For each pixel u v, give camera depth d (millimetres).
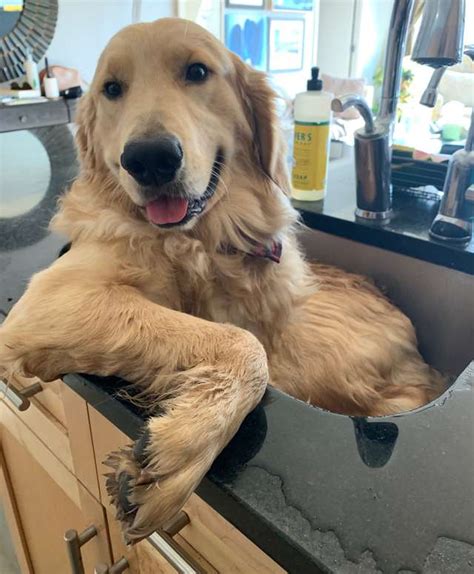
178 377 597
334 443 504
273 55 4277
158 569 714
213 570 592
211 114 851
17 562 1482
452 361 1052
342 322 967
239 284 862
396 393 952
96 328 643
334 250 1178
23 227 1154
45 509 1066
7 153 1989
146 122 748
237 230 895
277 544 435
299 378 886
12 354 667
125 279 753
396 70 992
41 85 3477
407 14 953
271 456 497
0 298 825
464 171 926
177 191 768
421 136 1260
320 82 1143
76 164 1791
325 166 1189
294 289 950
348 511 436
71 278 722
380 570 394
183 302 843
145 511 482
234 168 908
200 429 505
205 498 504
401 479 459
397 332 999
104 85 837
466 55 909
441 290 1020
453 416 531
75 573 841
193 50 817
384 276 1109
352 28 3965
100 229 820
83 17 3676
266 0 4059
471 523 420
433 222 1010
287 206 988
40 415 877
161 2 3801
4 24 3408
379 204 1071
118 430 647
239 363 581
